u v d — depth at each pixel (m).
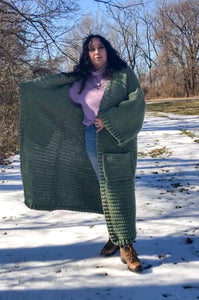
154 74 51.53
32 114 3.69
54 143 3.79
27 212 5.46
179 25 47.59
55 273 3.57
